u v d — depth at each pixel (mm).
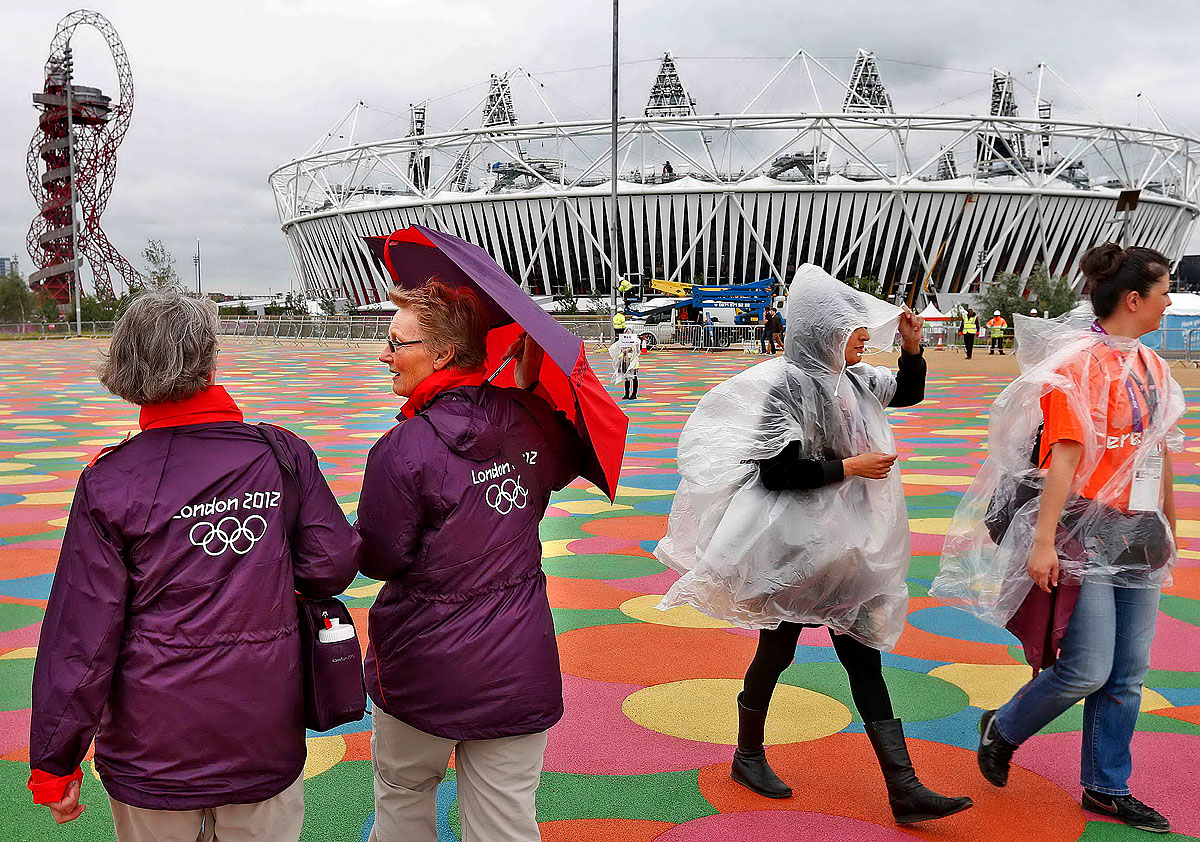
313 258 124312
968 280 104250
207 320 2195
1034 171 102438
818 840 3121
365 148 109938
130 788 2096
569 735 3955
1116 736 3254
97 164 116625
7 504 9273
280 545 2207
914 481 10648
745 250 106000
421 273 2871
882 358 27703
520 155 108312
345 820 3264
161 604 2098
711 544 3256
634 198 103688
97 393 23391
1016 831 3178
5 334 73938
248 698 2137
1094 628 3145
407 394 2664
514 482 2516
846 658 3346
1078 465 3113
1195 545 7289
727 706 4262
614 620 5555
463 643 2428
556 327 2613
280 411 18609
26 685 4520
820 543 3178
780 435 3143
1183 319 34594
